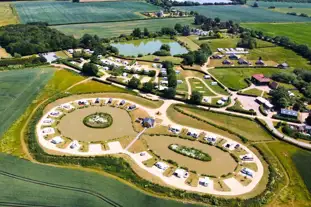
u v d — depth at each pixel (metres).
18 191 101.94
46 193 102.00
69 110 154.38
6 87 172.75
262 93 184.88
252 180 114.44
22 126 139.50
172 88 172.62
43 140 129.88
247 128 148.12
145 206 100.50
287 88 194.00
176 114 156.88
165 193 106.12
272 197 107.25
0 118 143.12
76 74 198.25
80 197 101.56
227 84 196.12
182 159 123.75
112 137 135.00
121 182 109.81
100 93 174.62
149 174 114.38
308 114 162.75
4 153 120.56
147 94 176.88
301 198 107.62
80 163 117.62
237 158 125.50
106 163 118.25
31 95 166.50
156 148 129.50
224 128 145.62
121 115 153.12
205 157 124.81
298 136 141.50
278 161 126.19
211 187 109.69
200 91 185.25
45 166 115.00
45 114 149.62
